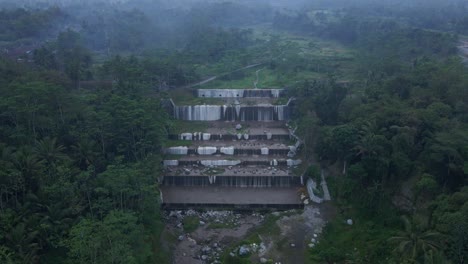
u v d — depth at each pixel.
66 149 92.94
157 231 85.19
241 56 186.38
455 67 110.50
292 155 115.44
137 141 101.06
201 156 115.56
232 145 119.62
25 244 63.31
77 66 135.75
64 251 69.94
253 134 124.56
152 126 99.69
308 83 137.38
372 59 158.88
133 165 86.75
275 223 89.81
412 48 165.62
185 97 146.12
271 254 80.25
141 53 188.75
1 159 73.06
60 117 98.69
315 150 109.19
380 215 85.50
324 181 101.81
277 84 157.50
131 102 102.00
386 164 85.38
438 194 76.50
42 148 82.38
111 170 80.75
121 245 64.31
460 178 76.94
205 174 107.31
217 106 136.25
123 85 119.81
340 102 117.00
